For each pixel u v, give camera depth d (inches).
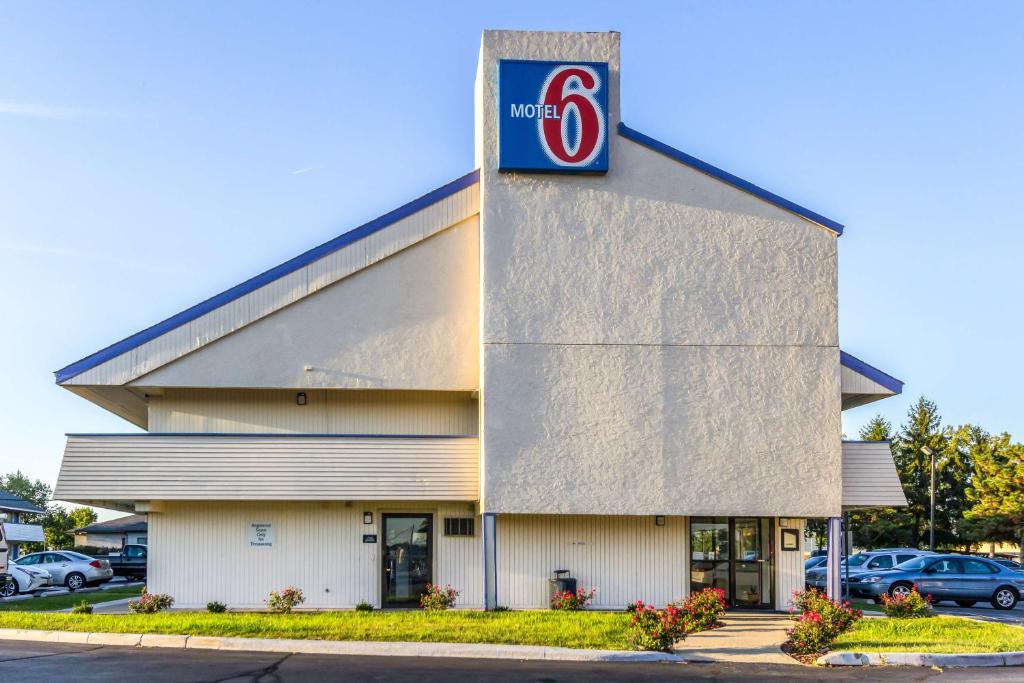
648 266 912.3
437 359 939.3
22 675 543.2
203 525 939.3
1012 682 557.3
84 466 892.6
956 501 2404.0
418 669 596.7
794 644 701.3
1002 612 1070.4
